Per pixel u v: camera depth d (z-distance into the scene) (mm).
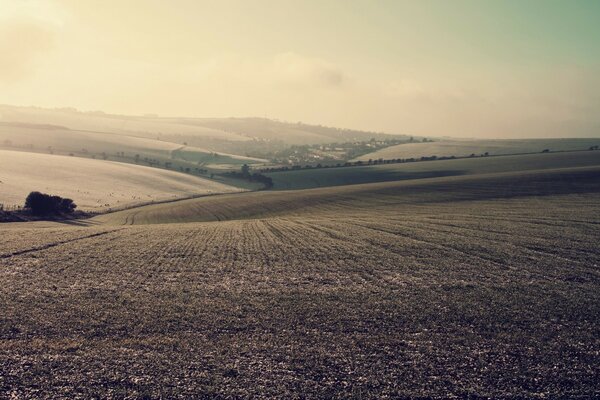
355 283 22328
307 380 12430
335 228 41781
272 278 23438
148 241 35625
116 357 13734
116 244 33750
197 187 132000
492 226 38500
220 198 99375
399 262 26688
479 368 13148
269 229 43531
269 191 120812
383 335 15586
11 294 19984
